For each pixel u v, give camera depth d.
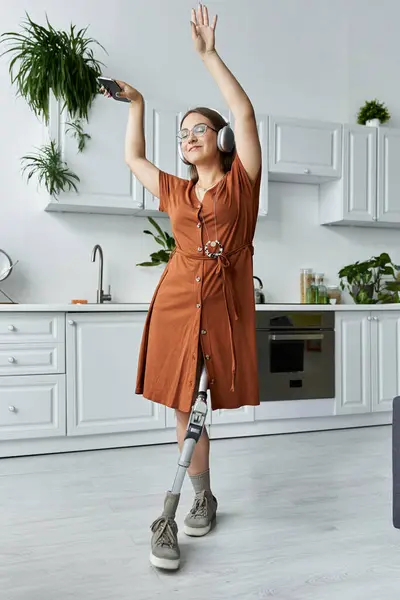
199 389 1.89
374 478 2.76
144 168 2.05
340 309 3.92
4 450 3.21
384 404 4.06
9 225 3.83
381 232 4.83
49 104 3.56
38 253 3.89
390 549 1.94
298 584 1.69
